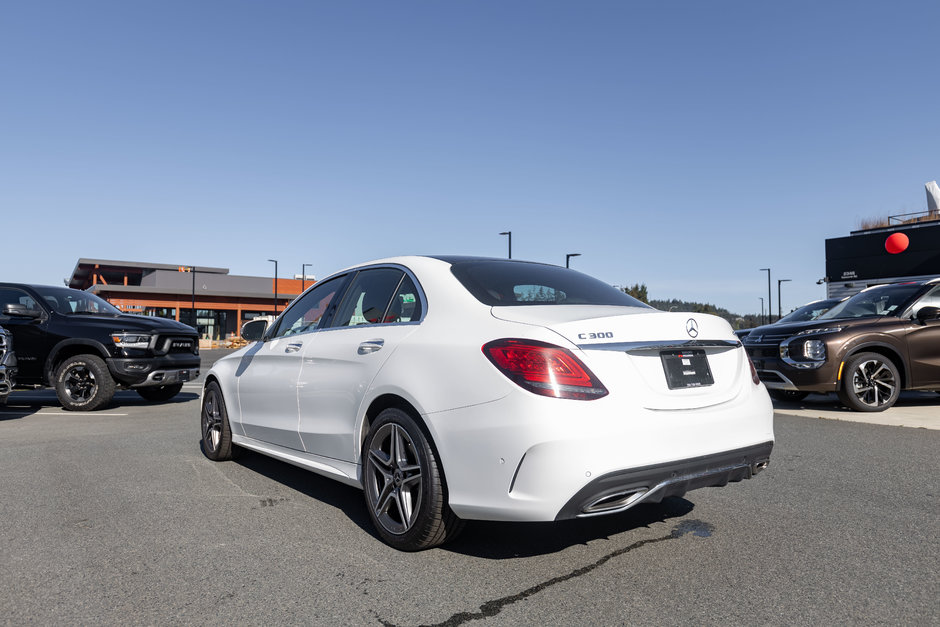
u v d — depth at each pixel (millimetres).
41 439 6230
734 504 3895
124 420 7578
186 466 5035
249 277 66250
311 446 3943
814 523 3520
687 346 3021
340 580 2775
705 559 2994
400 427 3133
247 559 3033
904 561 2949
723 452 2951
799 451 5422
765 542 3221
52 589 2688
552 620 2387
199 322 59156
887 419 7160
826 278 24547
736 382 3207
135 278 72188
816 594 2600
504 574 2834
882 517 3615
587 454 2594
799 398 8984
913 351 7766
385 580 2773
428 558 3037
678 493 2934
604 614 2436
